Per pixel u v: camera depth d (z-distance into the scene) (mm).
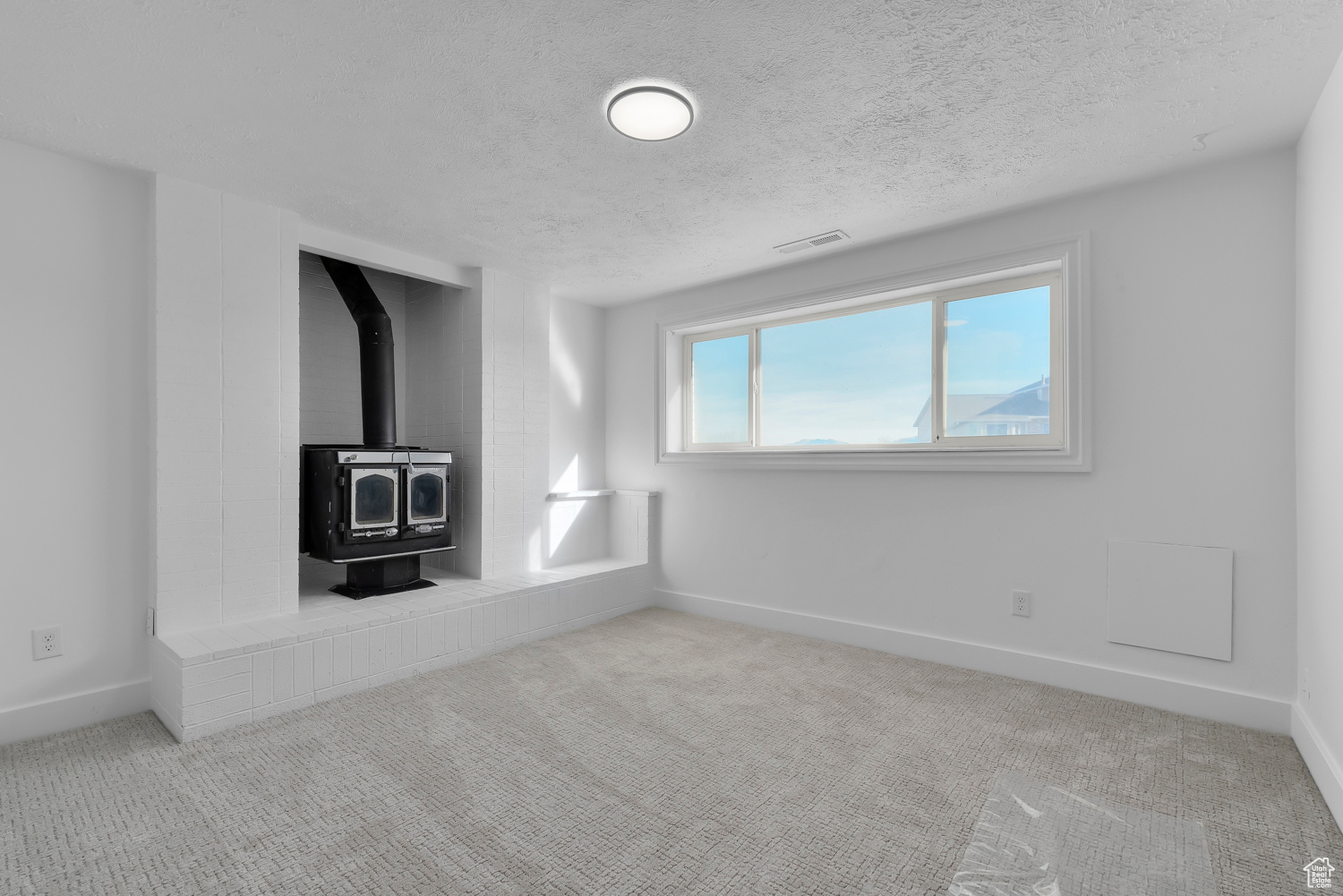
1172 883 1505
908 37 1700
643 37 1702
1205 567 2488
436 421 4102
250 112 2086
